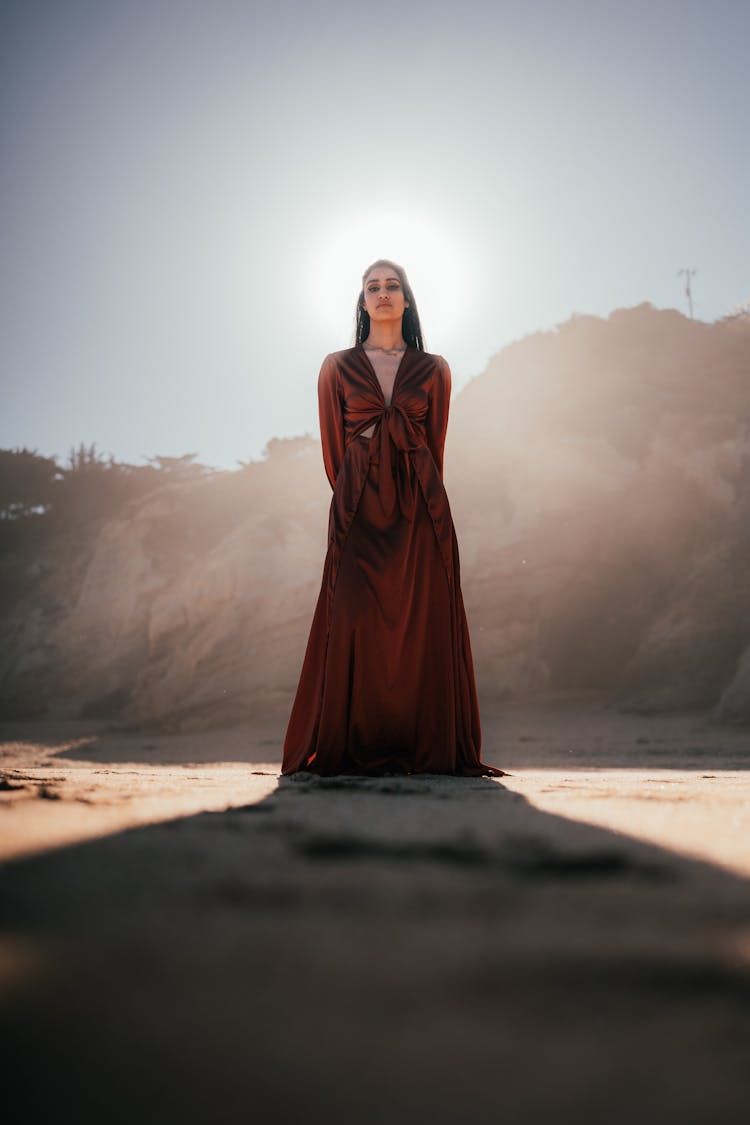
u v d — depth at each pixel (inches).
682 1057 29.0
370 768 193.8
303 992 35.3
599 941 42.5
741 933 44.0
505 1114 25.1
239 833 77.5
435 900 51.4
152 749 1075.3
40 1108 25.4
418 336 231.5
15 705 1772.9
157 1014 32.7
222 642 1534.2
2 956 39.7
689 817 94.5
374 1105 25.6
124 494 2308.1
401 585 199.9
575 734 1056.2
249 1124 24.3
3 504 2303.2
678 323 1863.9
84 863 61.6
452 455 1668.3
